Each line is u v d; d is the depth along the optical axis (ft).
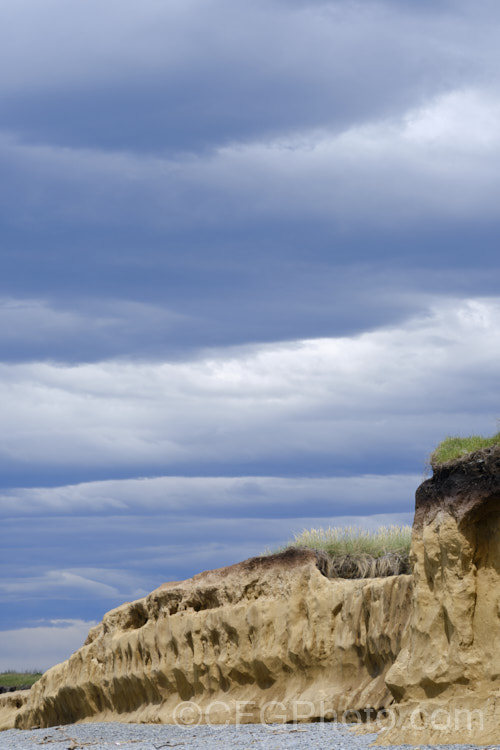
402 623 54.13
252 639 68.23
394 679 45.98
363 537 71.87
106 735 72.84
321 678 61.67
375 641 56.18
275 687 65.57
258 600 69.15
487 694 42.09
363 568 67.41
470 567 44.80
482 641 43.70
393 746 41.63
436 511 46.80
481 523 45.42
